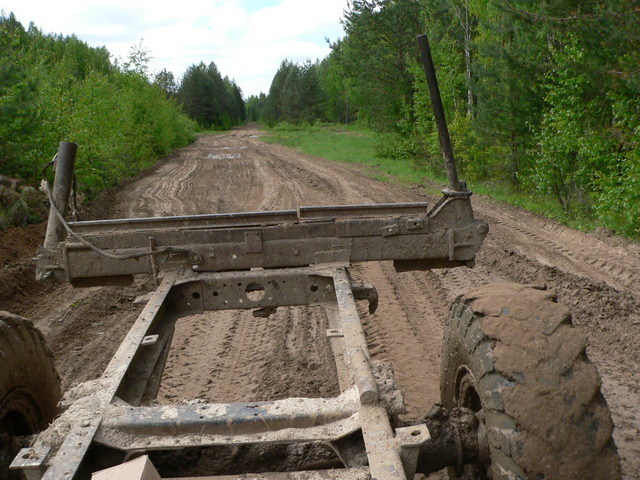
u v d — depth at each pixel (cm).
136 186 2189
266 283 387
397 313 718
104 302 808
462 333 282
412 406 481
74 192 442
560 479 223
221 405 243
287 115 8656
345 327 297
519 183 1828
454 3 2553
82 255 393
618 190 1167
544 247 1077
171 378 558
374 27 3375
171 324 360
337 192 1872
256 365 583
